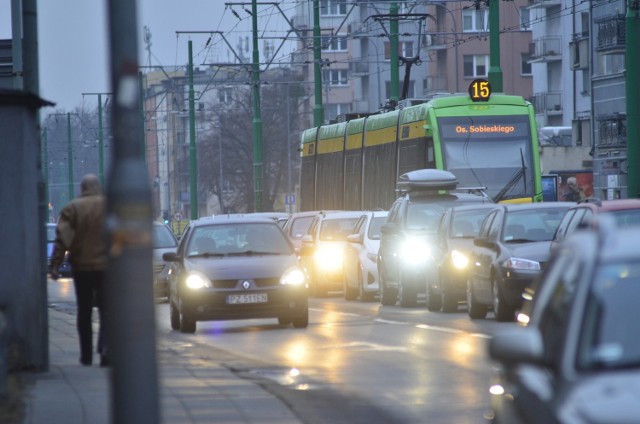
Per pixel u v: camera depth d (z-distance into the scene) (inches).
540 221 2429.9
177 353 1908.2
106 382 1397.6
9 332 1437.0
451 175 3459.6
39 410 1197.1
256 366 1689.2
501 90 4045.3
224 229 2464.3
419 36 5004.9
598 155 7155.5
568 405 562.6
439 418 1221.1
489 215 2554.1
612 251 674.8
